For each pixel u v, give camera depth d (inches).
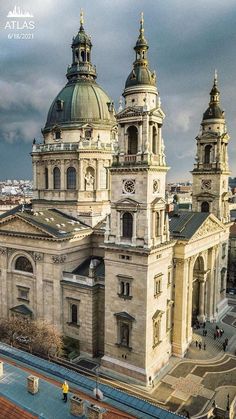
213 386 2439.7
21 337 2659.9
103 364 2578.7
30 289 2987.2
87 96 3627.0
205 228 3120.1
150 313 2426.2
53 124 3654.0
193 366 2689.5
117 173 2440.9
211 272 3454.7
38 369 1521.9
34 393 1272.1
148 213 2331.4
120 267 2465.6
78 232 2957.7
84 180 3378.4
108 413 1181.1
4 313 3120.1
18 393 1278.3
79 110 3567.9
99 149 3358.8
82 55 3816.4
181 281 2810.0
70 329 2839.6
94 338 2753.4
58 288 2817.4
